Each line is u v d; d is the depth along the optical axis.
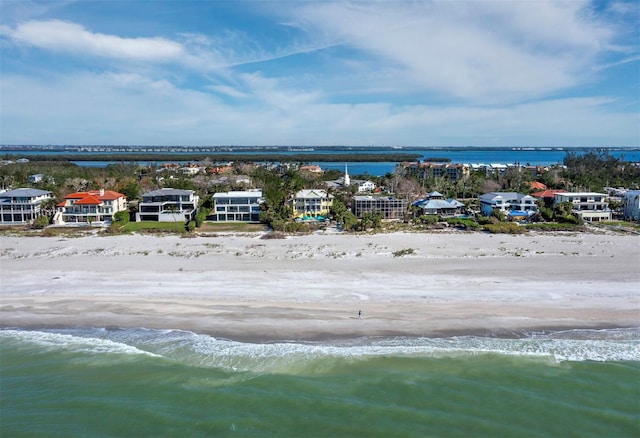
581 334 43.03
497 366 37.84
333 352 39.84
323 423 31.33
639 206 104.75
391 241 81.31
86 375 37.12
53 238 85.00
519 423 31.28
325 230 92.88
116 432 30.67
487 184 151.50
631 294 52.38
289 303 50.25
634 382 35.66
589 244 78.44
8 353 40.38
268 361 38.69
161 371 37.56
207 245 78.25
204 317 46.75
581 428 30.83
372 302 50.38
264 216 100.81
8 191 105.00
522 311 47.84
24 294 53.44
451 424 31.19
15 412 32.69
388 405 33.12
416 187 153.88
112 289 54.84
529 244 78.56
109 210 103.19
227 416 32.16
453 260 67.75
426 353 39.72
